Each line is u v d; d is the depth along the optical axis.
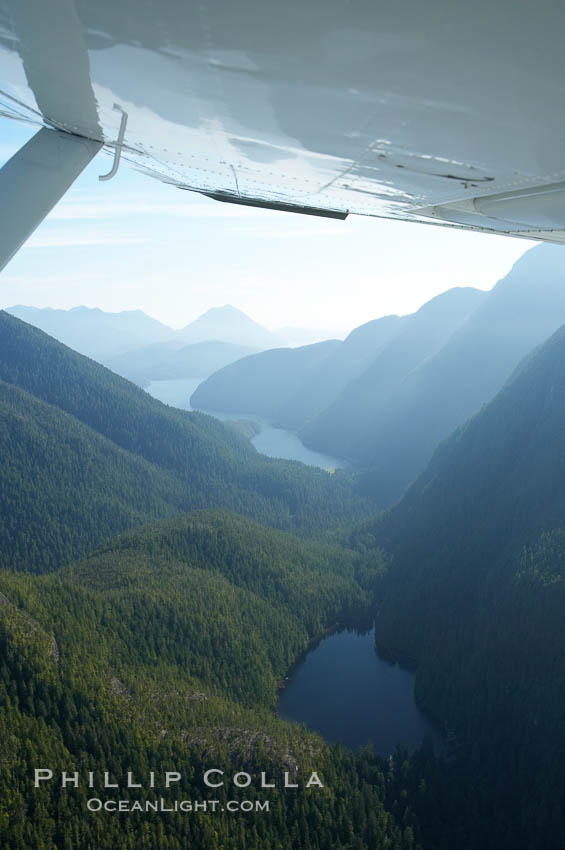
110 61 4.47
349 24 3.08
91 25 3.84
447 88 3.72
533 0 2.66
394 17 2.95
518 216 7.86
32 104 6.22
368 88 3.93
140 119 5.86
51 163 6.91
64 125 6.65
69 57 4.57
